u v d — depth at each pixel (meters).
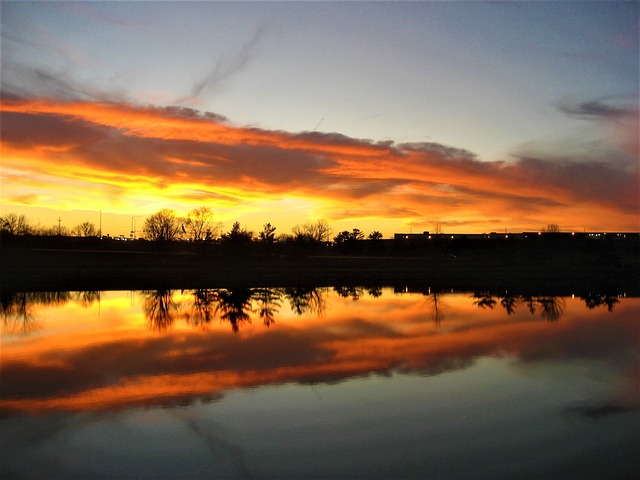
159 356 18.97
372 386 14.82
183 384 15.11
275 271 65.94
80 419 12.05
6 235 92.62
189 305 35.72
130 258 80.12
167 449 10.34
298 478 9.13
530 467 9.51
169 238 91.88
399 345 21.02
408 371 16.61
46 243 101.69
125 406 13.05
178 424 11.73
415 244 117.50
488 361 18.08
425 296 42.28
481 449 10.30
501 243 98.06
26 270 62.00
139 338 22.73
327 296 42.25
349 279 58.91
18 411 12.67
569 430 11.34
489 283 55.00
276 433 11.17
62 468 9.52
